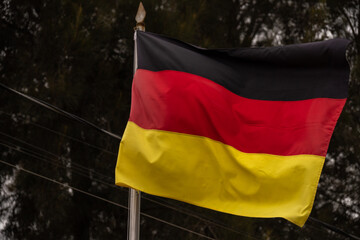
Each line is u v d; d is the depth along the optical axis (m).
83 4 11.34
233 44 12.65
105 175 11.27
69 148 11.25
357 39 13.16
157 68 6.59
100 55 11.38
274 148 6.36
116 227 11.20
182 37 11.55
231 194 6.21
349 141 12.16
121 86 11.44
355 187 12.10
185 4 11.92
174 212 11.16
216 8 12.48
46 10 11.30
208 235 11.08
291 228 11.46
